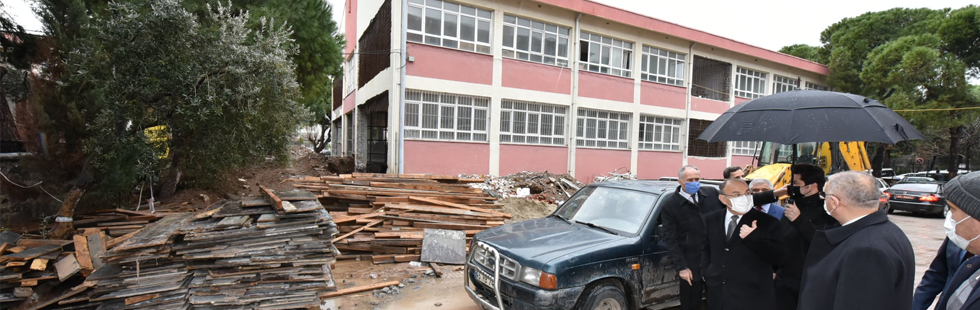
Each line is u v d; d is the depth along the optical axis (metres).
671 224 3.94
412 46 12.58
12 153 5.80
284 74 7.45
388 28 13.02
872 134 2.91
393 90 12.37
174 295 3.85
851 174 2.12
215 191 9.98
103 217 6.45
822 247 2.21
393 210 7.39
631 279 4.01
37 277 4.05
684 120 18.88
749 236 3.21
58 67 5.97
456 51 13.21
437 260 6.30
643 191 4.77
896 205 13.69
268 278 4.08
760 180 3.62
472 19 13.64
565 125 15.57
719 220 3.53
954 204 1.93
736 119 3.54
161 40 6.26
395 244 6.57
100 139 5.98
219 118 6.79
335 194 7.68
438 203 7.84
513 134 14.47
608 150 16.61
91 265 4.16
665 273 4.29
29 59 5.74
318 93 13.44
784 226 3.29
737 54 20.30
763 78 21.91
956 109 18.92
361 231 6.87
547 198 11.68
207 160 7.48
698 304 3.84
